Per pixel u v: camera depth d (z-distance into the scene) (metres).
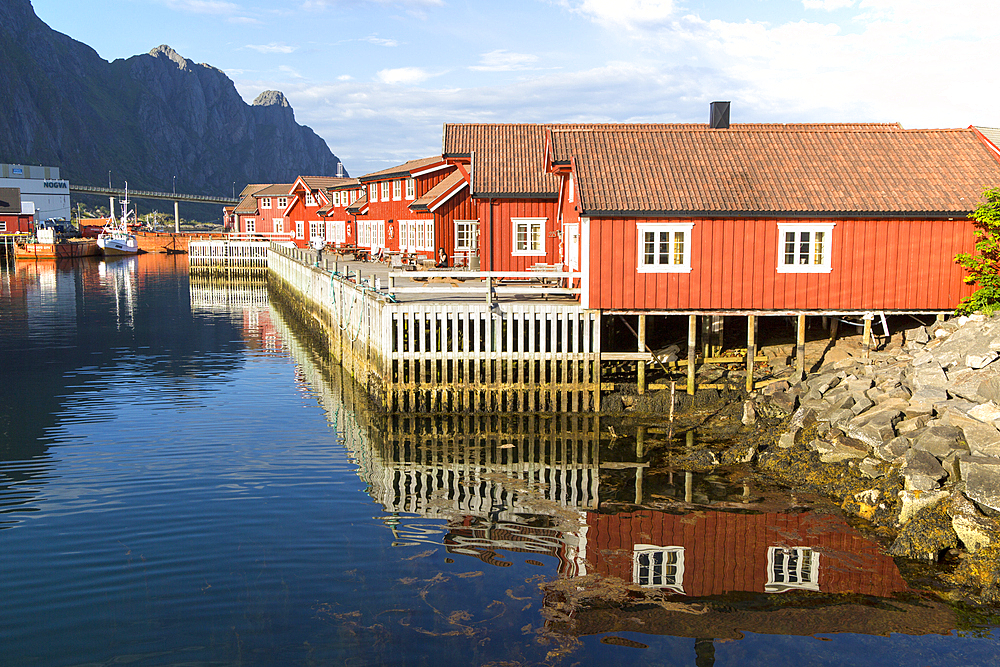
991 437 14.51
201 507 15.59
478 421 22.16
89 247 103.31
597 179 22.59
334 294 33.75
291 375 30.39
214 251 77.12
